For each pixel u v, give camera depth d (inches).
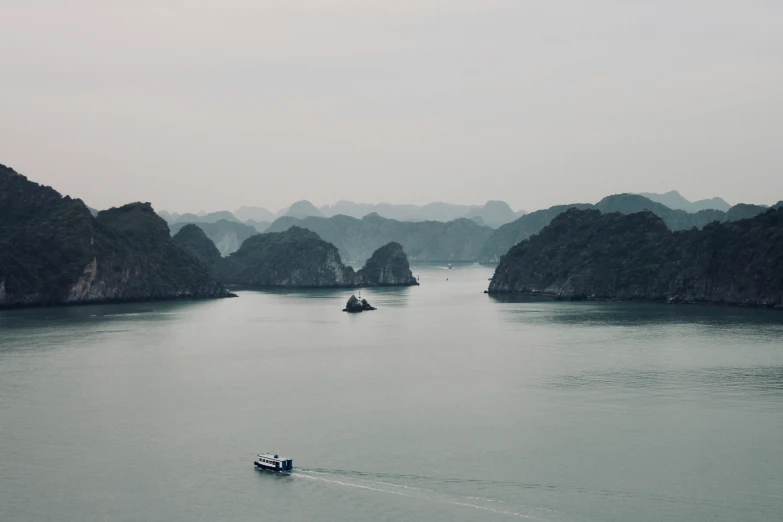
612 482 4562.0
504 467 4832.7
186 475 4781.0
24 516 4229.8
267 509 4291.3
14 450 5251.0
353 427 5748.0
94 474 4808.1
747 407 6146.7
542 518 4119.1
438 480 4645.7
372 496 4434.1
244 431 5669.3
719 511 4163.4
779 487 4451.3
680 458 4945.9
